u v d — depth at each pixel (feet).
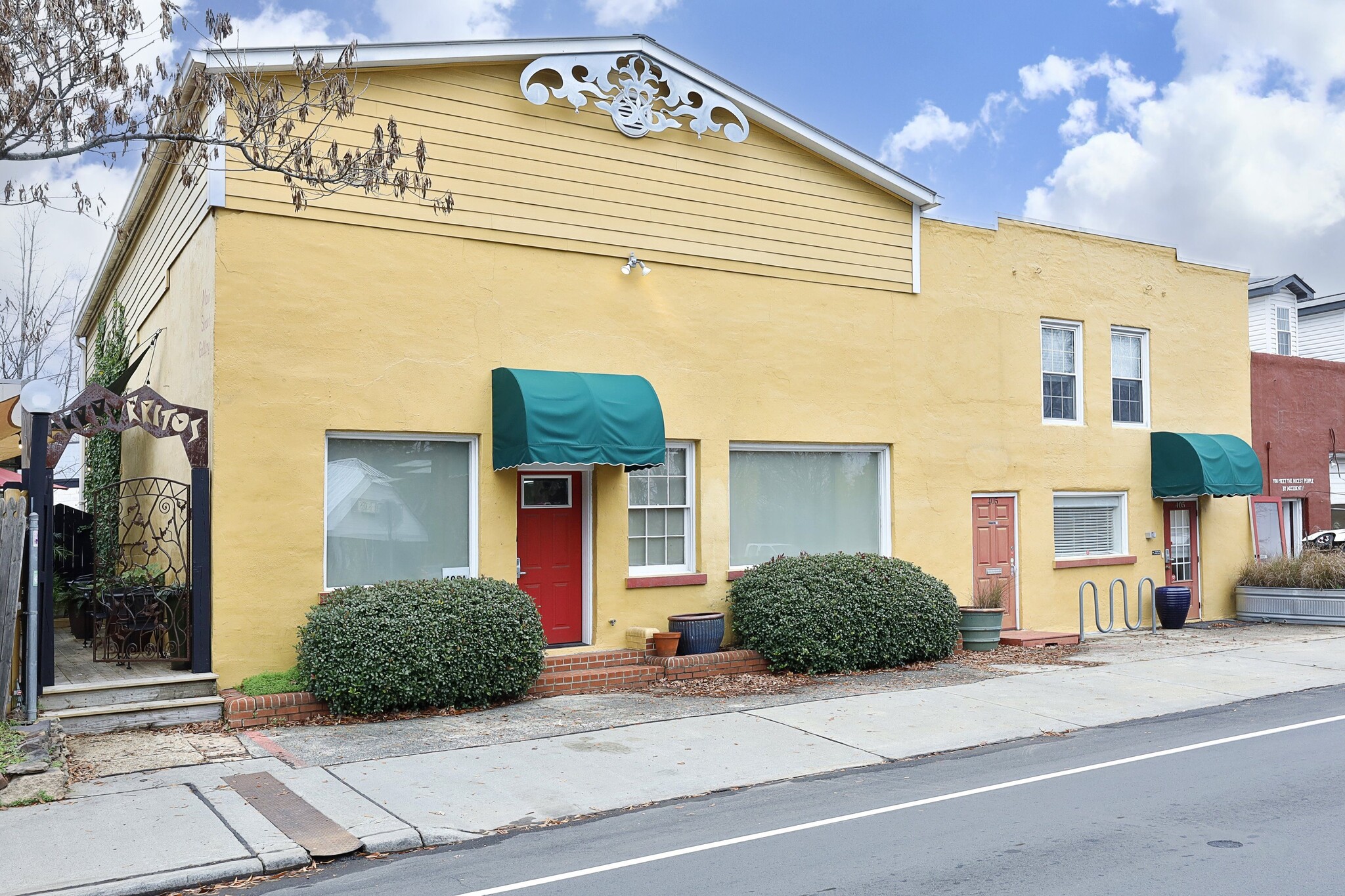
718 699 38.27
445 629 35.29
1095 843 21.67
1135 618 59.82
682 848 22.22
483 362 40.40
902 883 19.54
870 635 43.75
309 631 35.01
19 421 49.21
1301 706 37.19
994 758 30.22
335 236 37.76
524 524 42.14
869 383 49.96
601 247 43.19
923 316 51.90
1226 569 64.49
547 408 38.47
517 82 41.75
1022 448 55.06
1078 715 35.83
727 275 46.29
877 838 22.53
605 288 43.21
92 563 52.34
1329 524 70.74
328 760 29.30
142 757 29.45
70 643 43.21
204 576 35.04
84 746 30.71
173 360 43.78
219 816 24.16
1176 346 62.23
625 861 21.44
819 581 43.83
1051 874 19.83
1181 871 19.80
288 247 36.91
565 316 42.24
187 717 33.45
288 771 28.04
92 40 29.32
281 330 36.65
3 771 25.96
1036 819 23.63
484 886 20.13
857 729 33.60
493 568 40.27
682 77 45.29
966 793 26.18
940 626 45.98
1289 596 61.82
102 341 65.57
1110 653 49.49
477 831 23.79
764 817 24.57
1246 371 65.51
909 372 51.29
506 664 36.60
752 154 47.24
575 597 43.19
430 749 30.73
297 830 23.24
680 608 44.70
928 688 40.37
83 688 32.73
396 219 38.91
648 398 41.14
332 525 38.04
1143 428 60.49
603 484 43.01
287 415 36.58
